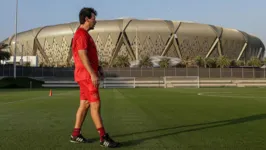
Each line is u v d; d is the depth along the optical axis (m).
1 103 15.04
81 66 5.02
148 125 7.23
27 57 99.44
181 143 5.07
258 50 149.25
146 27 124.44
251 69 60.47
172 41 126.00
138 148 4.71
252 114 9.69
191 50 127.62
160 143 5.08
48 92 30.38
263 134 5.90
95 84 4.86
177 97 20.33
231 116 9.12
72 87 52.34
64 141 5.28
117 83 55.16
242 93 27.03
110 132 6.23
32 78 54.38
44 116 9.25
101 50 126.12
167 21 130.12
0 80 48.19
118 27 124.88
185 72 59.09
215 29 132.25
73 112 10.52
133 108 12.02
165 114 9.75
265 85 57.84
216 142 5.13
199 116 9.14
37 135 5.86
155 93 27.25
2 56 77.00
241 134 5.91
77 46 4.94
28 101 16.53
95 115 4.91
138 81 56.00
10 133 6.11
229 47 133.50
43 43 131.88
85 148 4.73
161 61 89.62
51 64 130.38
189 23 131.25
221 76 59.66
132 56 125.50
